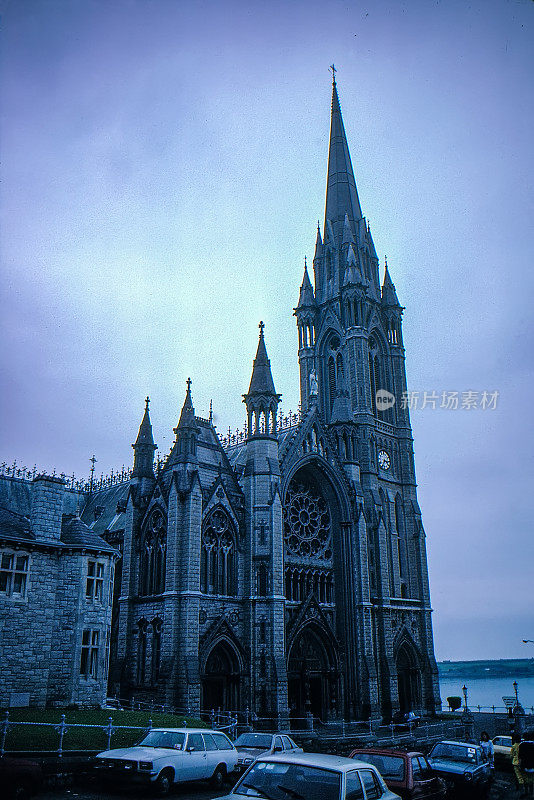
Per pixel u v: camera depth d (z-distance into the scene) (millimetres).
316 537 77625
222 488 66438
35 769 23766
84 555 47219
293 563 73562
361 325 94500
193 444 65312
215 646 61875
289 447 75125
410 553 91250
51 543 45938
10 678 42188
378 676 77812
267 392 71688
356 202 107688
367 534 83188
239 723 58750
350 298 95750
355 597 76375
